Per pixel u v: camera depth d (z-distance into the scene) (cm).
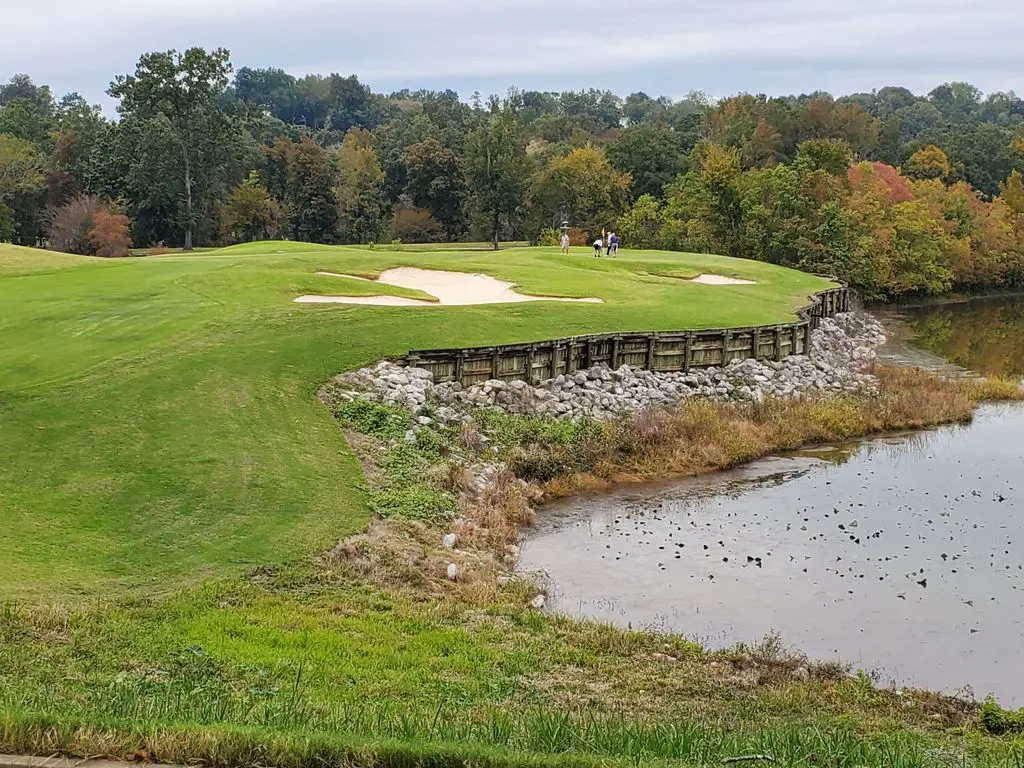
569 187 10125
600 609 1723
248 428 2250
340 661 1262
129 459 2000
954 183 11606
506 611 1616
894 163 13350
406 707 1071
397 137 12900
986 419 3497
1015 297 8938
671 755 912
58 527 1673
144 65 9006
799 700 1288
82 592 1430
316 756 809
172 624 1333
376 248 7731
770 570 1944
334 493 2009
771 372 3653
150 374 2462
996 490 2558
